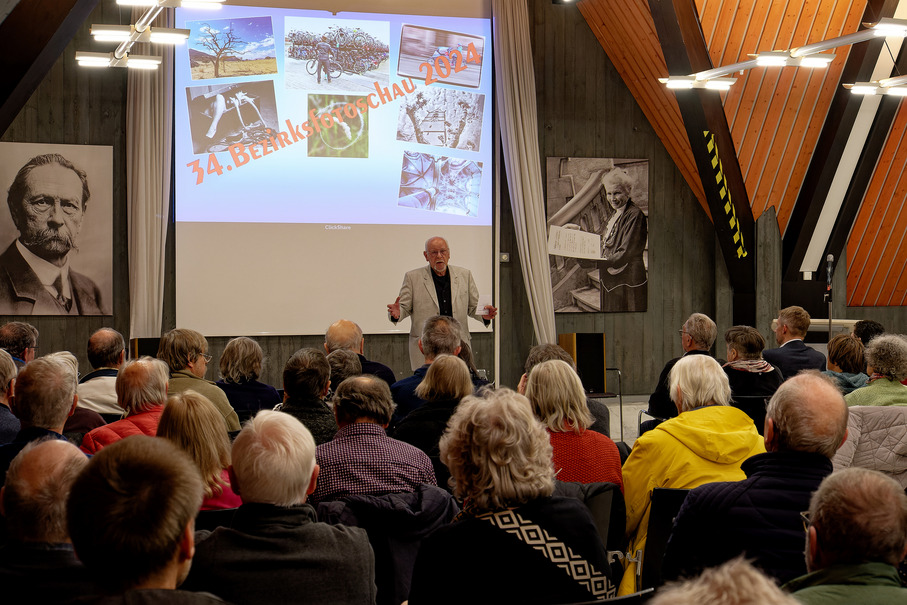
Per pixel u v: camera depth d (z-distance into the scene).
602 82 9.27
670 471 2.87
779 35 7.73
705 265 9.59
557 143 9.18
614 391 9.38
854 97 8.14
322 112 8.49
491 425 1.79
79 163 8.11
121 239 8.25
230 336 8.33
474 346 9.02
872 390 3.37
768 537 2.07
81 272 8.15
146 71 8.04
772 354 5.09
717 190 8.74
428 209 8.77
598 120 9.27
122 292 8.27
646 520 2.94
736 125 8.29
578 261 9.25
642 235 9.41
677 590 0.81
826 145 8.51
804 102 8.25
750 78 7.97
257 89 8.33
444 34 8.77
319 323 8.52
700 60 7.82
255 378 4.27
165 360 4.00
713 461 2.87
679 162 9.34
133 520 1.17
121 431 3.07
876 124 8.36
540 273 8.93
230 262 8.32
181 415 2.44
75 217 8.12
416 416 3.22
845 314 9.67
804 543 2.04
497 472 1.76
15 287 8.00
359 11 8.54
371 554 1.92
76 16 5.87
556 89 9.16
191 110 8.18
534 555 1.72
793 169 8.76
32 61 5.80
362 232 8.62
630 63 8.90
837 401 2.10
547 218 9.16
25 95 6.13
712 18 7.53
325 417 3.29
